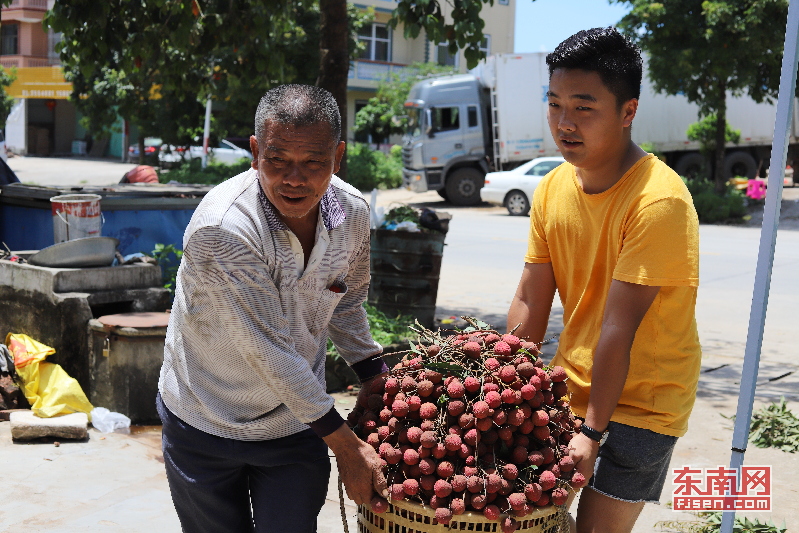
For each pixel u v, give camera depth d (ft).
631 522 8.43
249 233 6.95
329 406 7.22
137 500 12.70
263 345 7.02
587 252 8.29
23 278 17.75
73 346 17.15
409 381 7.59
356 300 8.50
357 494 7.34
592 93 7.54
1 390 16.29
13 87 140.15
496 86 72.13
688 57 61.93
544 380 7.54
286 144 6.63
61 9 21.26
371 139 110.01
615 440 8.10
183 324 7.51
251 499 8.25
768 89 66.08
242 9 22.99
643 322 7.92
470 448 7.22
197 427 7.68
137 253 19.93
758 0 58.39
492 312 28.04
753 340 8.14
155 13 22.38
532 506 7.22
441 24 20.68
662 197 7.51
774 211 8.02
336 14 20.95
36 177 96.94
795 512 12.84
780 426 16.67
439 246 22.35
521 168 67.15
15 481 13.20
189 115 78.59
